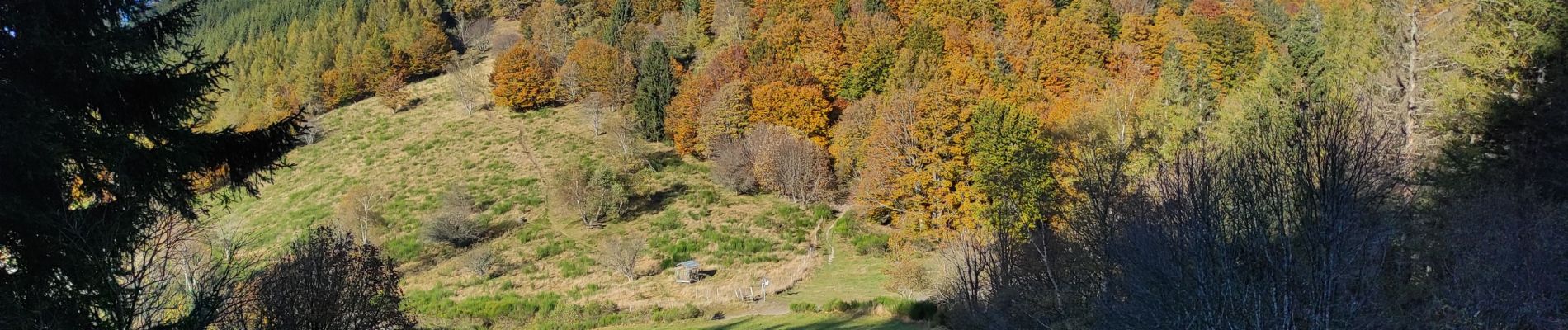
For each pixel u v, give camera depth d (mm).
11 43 8086
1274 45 53875
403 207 49812
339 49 93250
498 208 48531
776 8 79062
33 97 7949
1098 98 49438
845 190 50281
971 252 23297
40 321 8062
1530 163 18250
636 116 64875
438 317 32062
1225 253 11273
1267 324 10914
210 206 10250
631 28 85188
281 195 55750
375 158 62031
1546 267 12891
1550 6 20641
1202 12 64250
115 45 8797
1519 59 21359
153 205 9422
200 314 9031
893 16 72125
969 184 39188
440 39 90812
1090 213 16375
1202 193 11648
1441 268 13812
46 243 8219
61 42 8180
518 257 40938
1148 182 16359
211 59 9961
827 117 56812
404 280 38000
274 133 10227
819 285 35812
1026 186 23219
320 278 10773
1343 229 10555
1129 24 59969
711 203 49031
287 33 109438
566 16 98688
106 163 8547
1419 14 26938
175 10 9625
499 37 103625
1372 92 26734
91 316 8383
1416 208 15094
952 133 41656
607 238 43094
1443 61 25609
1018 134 36344
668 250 41281
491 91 78500
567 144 60969
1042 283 19234
